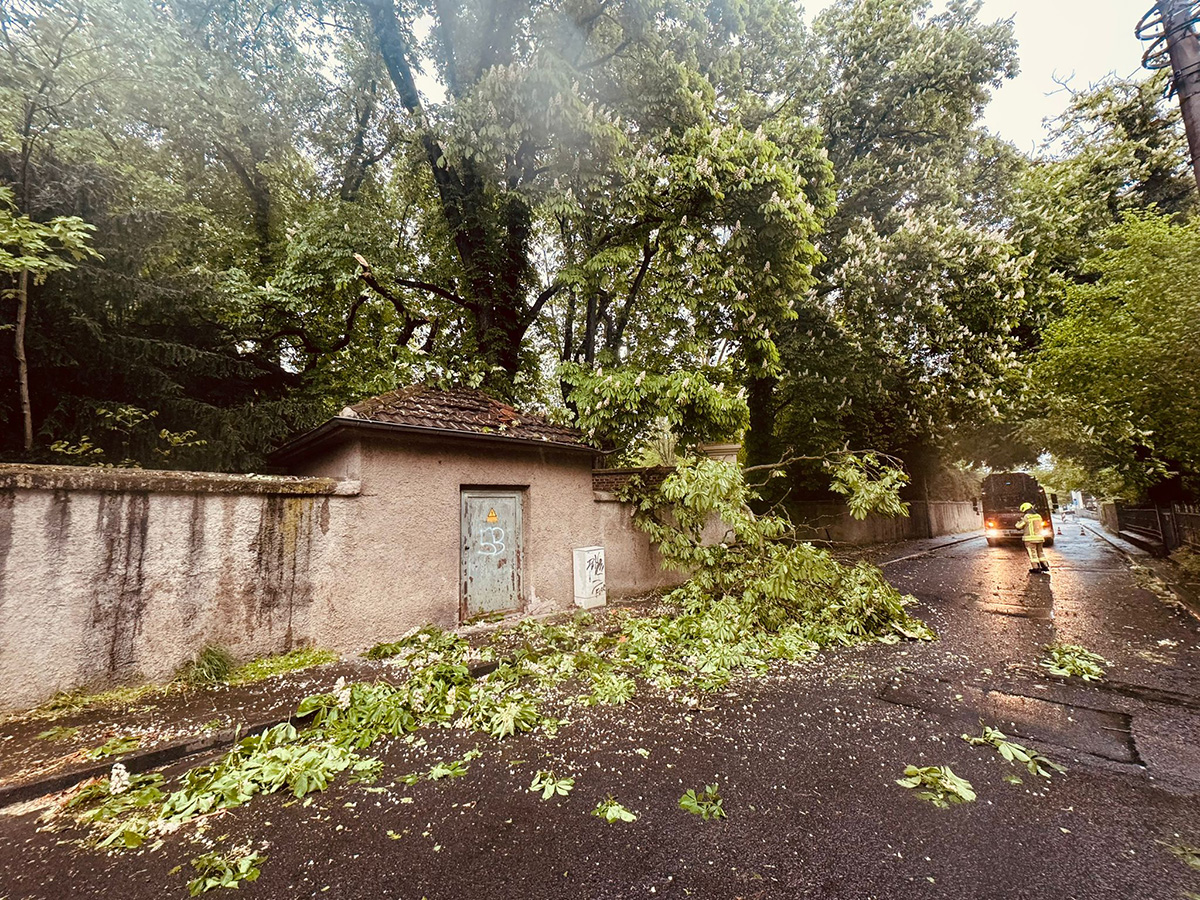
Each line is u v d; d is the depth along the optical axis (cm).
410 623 618
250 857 246
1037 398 1266
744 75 1402
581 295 1060
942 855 241
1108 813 274
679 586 961
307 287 898
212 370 733
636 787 306
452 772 327
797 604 697
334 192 1184
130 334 674
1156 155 1566
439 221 1180
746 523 754
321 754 343
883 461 2006
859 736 371
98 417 598
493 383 1098
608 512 896
